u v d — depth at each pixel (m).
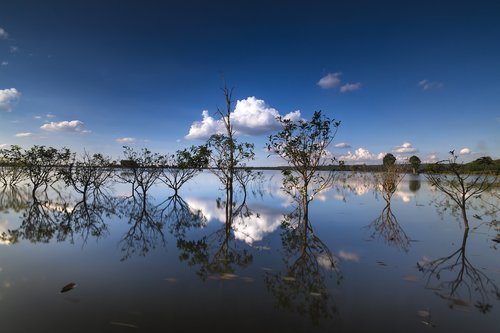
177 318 5.04
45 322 4.89
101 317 5.05
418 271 7.31
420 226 12.50
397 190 27.83
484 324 4.86
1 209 17.25
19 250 9.26
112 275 7.11
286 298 5.83
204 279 6.84
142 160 23.12
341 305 5.56
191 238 10.95
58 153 23.08
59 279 6.85
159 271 7.41
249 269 7.55
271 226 13.02
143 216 15.66
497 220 13.49
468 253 8.74
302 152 13.38
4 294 6.00
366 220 13.98
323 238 10.69
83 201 20.59
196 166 21.78
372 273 7.21
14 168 28.81
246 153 18.39
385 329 4.72
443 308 5.42
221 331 4.64
